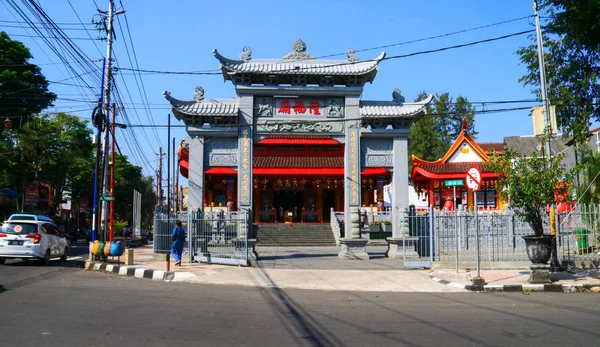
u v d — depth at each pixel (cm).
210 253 1980
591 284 1307
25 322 836
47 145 3744
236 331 799
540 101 1909
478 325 852
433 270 1711
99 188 2322
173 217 2159
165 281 1522
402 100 2380
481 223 1902
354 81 2316
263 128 2294
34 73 3416
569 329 815
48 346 681
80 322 845
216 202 4253
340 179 4175
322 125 2311
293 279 1537
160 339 736
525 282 1373
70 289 1261
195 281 1511
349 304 1098
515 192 1403
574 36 1847
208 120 2295
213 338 748
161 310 980
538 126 1809
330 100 2322
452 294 1273
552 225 1692
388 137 2336
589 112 2003
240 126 2262
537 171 1412
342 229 3453
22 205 3803
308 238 3391
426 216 2009
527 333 787
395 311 1000
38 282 1392
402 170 2312
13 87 3253
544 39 2086
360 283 1461
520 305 1075
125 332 777
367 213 3475
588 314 955
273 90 2278
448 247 1844
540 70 1969
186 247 2062
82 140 4038
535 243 1349
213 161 2283
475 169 1424
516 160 1480
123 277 1619
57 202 4066
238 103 2325
